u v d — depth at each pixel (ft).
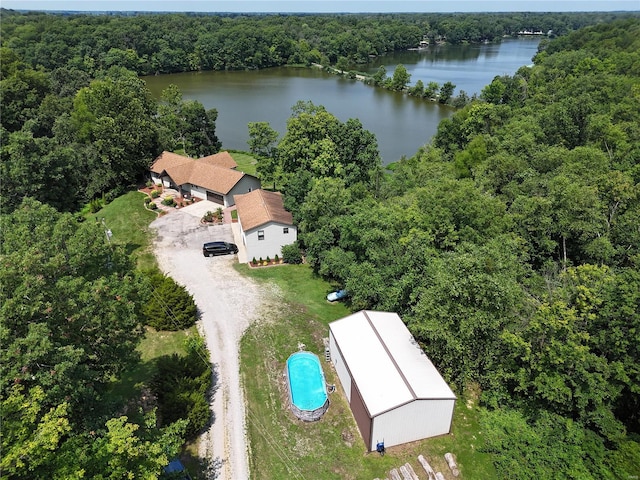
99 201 180.55
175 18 638.53
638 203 121.49
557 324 75.25
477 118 224.74
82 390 58.03
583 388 75.20
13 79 241.14
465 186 117.50
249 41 537.24
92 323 64.49
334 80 491.31
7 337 54.19
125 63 452.35
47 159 161.48
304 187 142.92
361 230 108.17
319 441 77.97
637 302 73.67
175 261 135.13
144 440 61.16
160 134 208.03
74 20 529.86
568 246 127.75
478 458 76.02
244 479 71.31
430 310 84.28
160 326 103.19
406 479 71.87
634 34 376.48
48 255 67.41
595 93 208.54
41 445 47.52
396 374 79.61
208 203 176.96
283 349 99.14
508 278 86.63
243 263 135.03
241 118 326.65
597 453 71.10
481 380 85.25
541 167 150.61
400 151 270.26
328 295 118.83
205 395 86.43
